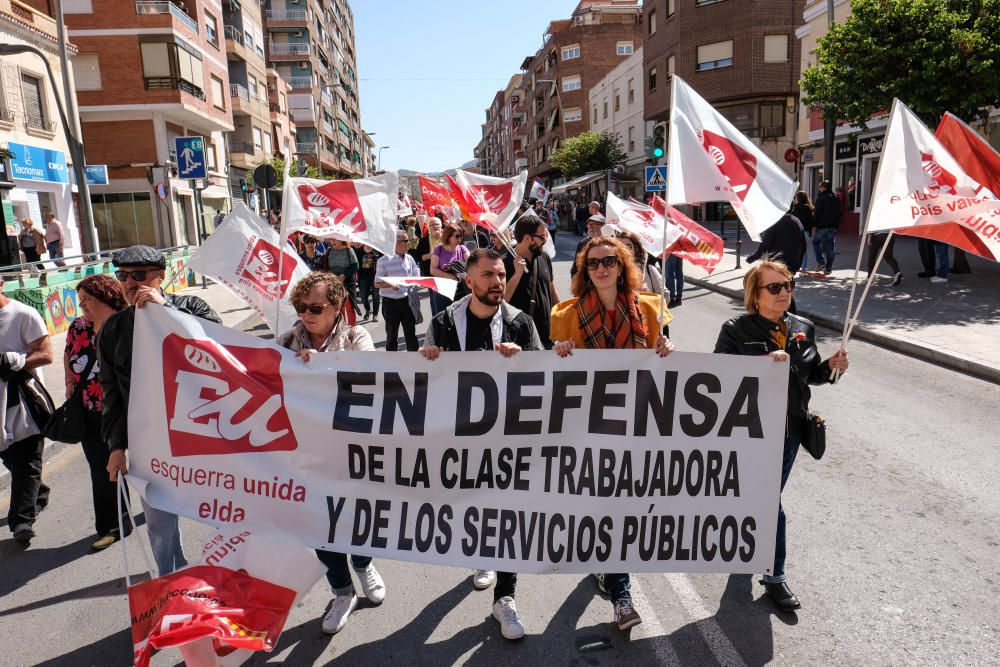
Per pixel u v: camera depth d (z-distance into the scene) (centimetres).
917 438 553
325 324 342
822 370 340
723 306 1222
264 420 320
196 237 3081
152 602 266
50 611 359
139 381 316
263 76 4631
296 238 1512
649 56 3975
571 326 347
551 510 324
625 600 322
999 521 413
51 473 570
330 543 317
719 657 302
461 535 322
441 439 323
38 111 2144
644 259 555
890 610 330
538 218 511
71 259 1403
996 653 296
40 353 441
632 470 326
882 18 1207
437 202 1284
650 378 326
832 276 1371
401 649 316
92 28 2847
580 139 4662
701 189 328
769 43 3250
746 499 327
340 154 8344
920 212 321
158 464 316
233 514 316
